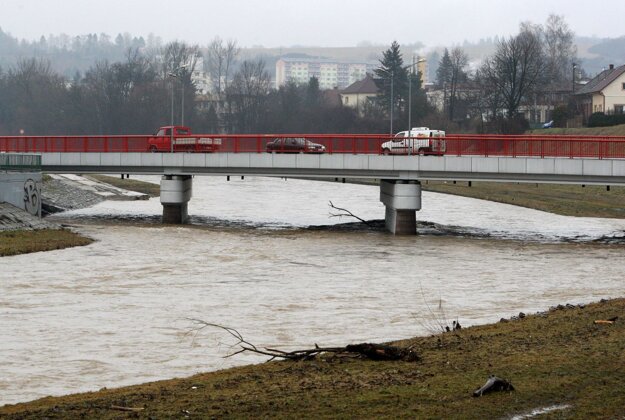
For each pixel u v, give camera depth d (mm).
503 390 32000
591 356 36875
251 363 41094
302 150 98125
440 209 119750
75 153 104188
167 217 101250
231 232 93062
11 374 39531
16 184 94125
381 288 61094
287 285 61906
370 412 29906
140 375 39500
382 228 98562
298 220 105688
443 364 36281
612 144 88438
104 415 30000
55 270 67062
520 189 148750
